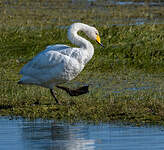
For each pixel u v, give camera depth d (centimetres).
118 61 1841
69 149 829
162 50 1945
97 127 997
